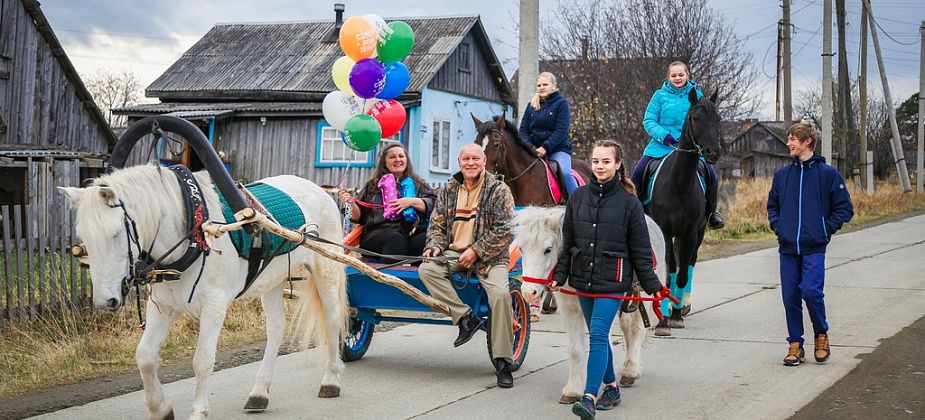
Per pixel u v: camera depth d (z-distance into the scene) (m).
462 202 6.54
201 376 4.93
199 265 4.89
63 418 5.41
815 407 5.45
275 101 25.09
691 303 9.95
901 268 12.63
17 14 17.09
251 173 24.12
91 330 7.84
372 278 6.46
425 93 24.20
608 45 25.66
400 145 7.30
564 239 5.29
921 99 36.66
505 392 6.11
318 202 6.21
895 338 7.52
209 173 5.07
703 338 7.88
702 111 8.02
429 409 5.64
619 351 7.40
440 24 26.73
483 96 27.72
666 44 24.62
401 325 8.94
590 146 26.67
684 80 8.86
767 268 13.34
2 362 6.90
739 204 22.39
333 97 8.20
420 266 6.36
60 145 18.02
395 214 7.15
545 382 6.42
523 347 6.88
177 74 26.84
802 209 6.70
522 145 9.19
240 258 5.17
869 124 50.06
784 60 35.53
